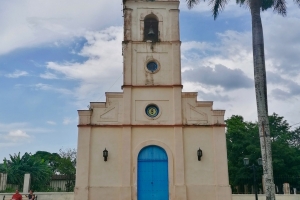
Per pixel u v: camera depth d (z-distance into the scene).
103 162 19.62
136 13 22.22
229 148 37.72
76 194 18.97
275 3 19.23
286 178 30.19
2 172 26.44
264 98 17.22
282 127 41.59
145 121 20.34
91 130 20.08
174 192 19.19
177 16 22.23
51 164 52.31
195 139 20.20
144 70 21.25
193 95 20.86
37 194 21.89
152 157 19.94
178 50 21.59
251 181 34.59
